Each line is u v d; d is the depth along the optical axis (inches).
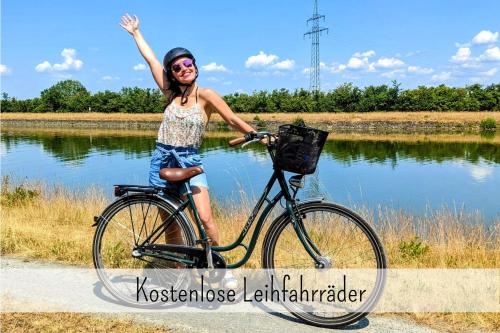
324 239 148.9
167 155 153.5
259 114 3307.1
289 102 3437.5
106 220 154.6
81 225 272.7
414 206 584.7
